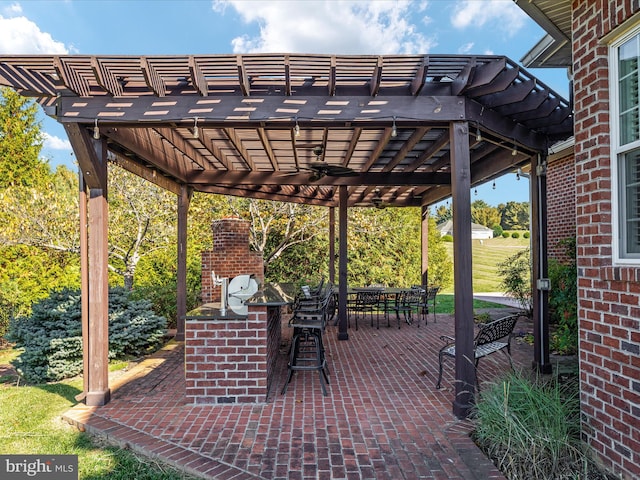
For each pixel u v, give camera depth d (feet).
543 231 15.90
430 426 10.98
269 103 11.83
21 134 40.88
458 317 11.84
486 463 9.05
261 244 34.40
